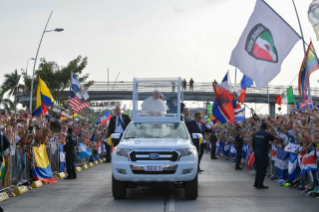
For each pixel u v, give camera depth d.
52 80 54.25
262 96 85.62
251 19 16.88
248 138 24.67
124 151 12.98
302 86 18.05
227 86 30.73
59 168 21.05
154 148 12.83
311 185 14.58
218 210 11.29
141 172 12.70
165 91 15.48
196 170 13.06
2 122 14.71
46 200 13.24
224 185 17.23
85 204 12.41
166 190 15.75
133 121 15.35
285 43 16.61
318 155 13.84
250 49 16.91
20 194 14.65
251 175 21.97
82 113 66.19
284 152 17.75
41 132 17.55
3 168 13.73
